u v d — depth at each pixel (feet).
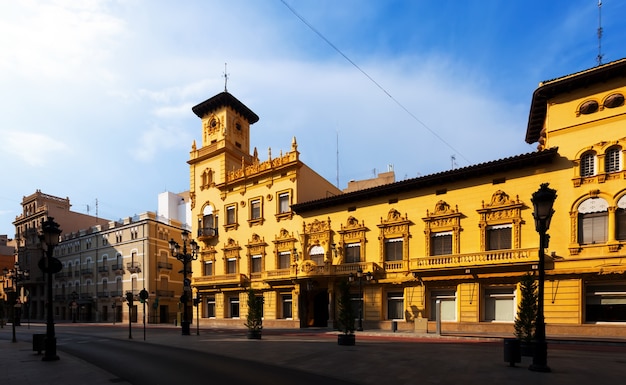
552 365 40.37
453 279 85.76
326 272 103.24
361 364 42.50
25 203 249.96
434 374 36.32
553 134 80.38
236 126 147.23
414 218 95.61
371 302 99.04
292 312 112.98
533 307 47.09
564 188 77.61
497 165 83.61
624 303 70.18
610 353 51.42
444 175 90.27
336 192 140.87
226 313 129.90
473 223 87.15
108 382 34.42
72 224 240.53
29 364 45.03
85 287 203.51
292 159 119.34
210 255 136.77
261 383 34.01
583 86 77.61
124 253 186.09
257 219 124.98
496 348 56.80
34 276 231.71
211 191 140.77
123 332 110.52
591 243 73.61
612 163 73.77
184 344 68.23
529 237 80.38
